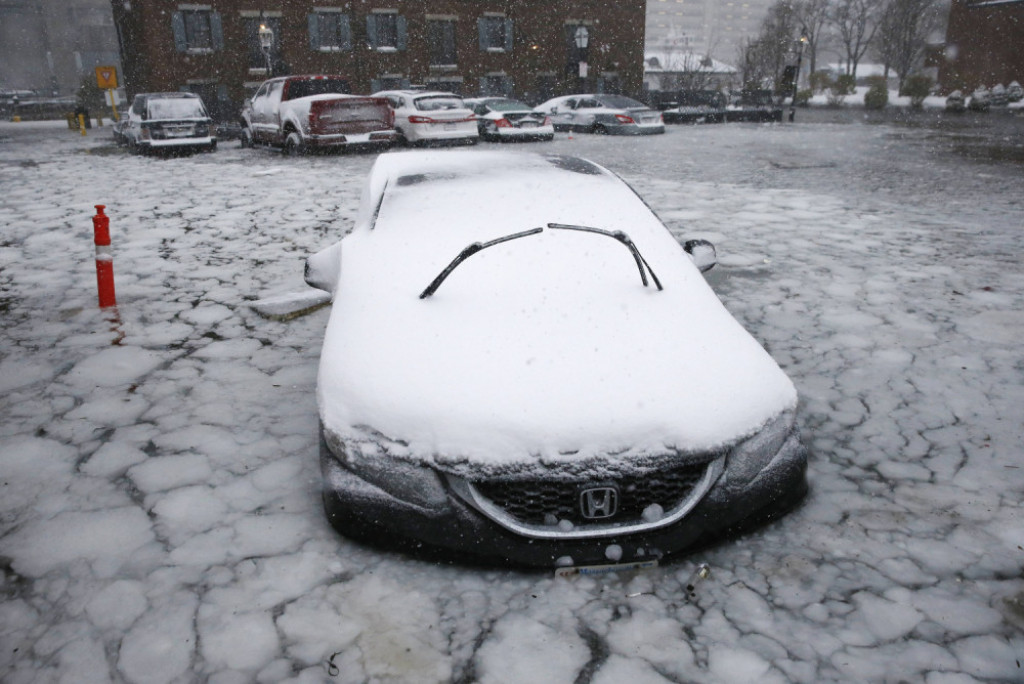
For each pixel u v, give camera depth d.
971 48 49.72
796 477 2.77
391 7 30.67
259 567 2.61
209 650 2.25
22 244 7.63
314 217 8.93
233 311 5.48
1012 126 26.09
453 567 2.61
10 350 4.71
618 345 2.87
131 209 9.55
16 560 2.66
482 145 18.23
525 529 2.51
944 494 3.07
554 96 34.84
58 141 23.25
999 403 3.90
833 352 4.64
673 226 8.35
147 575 2.58
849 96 56.03
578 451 2.47
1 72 64.00
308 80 16.11
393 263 3.57
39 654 2.24
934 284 6.02
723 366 2.81
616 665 2.20
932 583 2.54
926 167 13.49
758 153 16.28
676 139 20.42
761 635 2.31
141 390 4.11
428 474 2.53
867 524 2.87
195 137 16.61
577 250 3.60
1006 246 7.23
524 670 2.18
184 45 27.94
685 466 2.57
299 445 3.48
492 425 2.51
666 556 2.62
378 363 2.82
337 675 2.16
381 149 16.77
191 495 3.06
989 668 2.18
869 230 8.03
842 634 2.32
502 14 32.78
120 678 2.15
